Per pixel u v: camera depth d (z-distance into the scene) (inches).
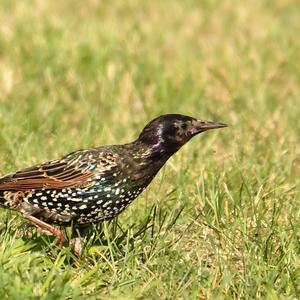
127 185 418.9
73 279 401.1
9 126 599.8
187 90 731.4
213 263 431.8
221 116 670.5
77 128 639.8
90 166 413.7
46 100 681.0
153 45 858.1
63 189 414.9
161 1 1018.7
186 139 429.7
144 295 392.8
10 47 808.9
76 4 997.8
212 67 795.4
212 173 524.4
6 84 716.0
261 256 418.9
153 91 727.1
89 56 778.2
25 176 418.3
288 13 987.3
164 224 455.2
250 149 576.7
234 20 952.9
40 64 764.0
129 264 414.3
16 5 967.0
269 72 784.3
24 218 425.1
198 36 901.8
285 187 519.8
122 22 940.6
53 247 422.9
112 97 698.2
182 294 394.6
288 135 613.9
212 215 472.7
